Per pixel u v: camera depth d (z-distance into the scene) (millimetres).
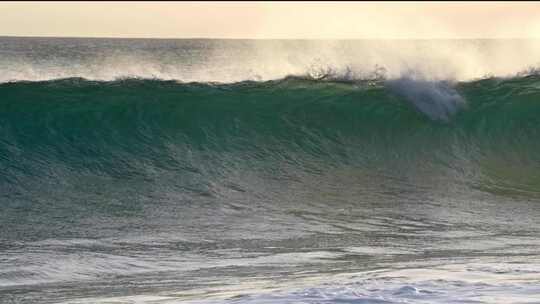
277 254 52219
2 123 83812
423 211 66438
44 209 64125
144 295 40094
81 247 53688
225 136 86438
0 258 50500
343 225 61344
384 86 95000
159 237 56750
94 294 41438
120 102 88812
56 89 89938
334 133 88875
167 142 84062
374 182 76688
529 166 85125
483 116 91938
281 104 91562
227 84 94188
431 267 45969
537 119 91750
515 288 35094
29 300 40406
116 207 65312
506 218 64312
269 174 77875
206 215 63781
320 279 42562
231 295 36188
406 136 89375
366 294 34000
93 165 77250
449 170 82375
